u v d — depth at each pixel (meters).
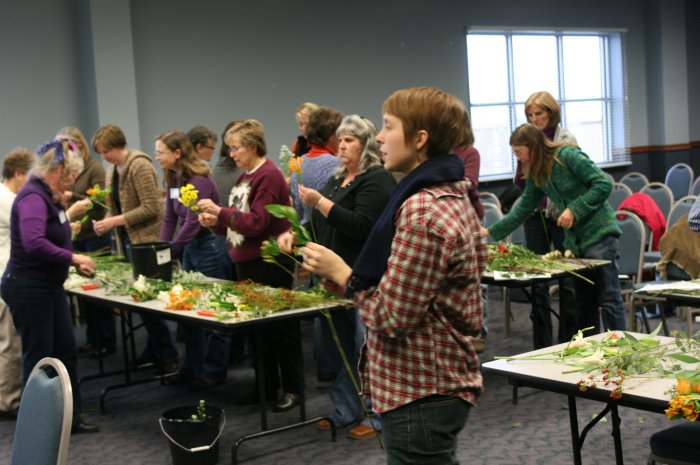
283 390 4.20
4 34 7.14
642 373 2.21
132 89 7.55
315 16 8.80
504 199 6.98
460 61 10.03
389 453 1.86
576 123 11.37
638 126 12.05
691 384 1.94
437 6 9.78
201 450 3.43
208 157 5.29
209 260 4.82
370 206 3.25
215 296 3.73
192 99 8.02
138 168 4.89
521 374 2.26
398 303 1.72
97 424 4.16
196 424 3.43
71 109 7.50
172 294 3.76
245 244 3.92
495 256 4.21
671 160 12.16
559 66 11.09
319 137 3.93
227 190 5.19
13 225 3.60
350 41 9.09
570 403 2.51
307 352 5.41
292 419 4.03
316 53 8.83
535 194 4.40
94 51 7.36
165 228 4.62
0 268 4.14
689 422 2.44
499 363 2.40
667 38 11.98
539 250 4.93
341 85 9.04
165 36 7.83
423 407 1.80
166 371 4.97
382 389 1.82
